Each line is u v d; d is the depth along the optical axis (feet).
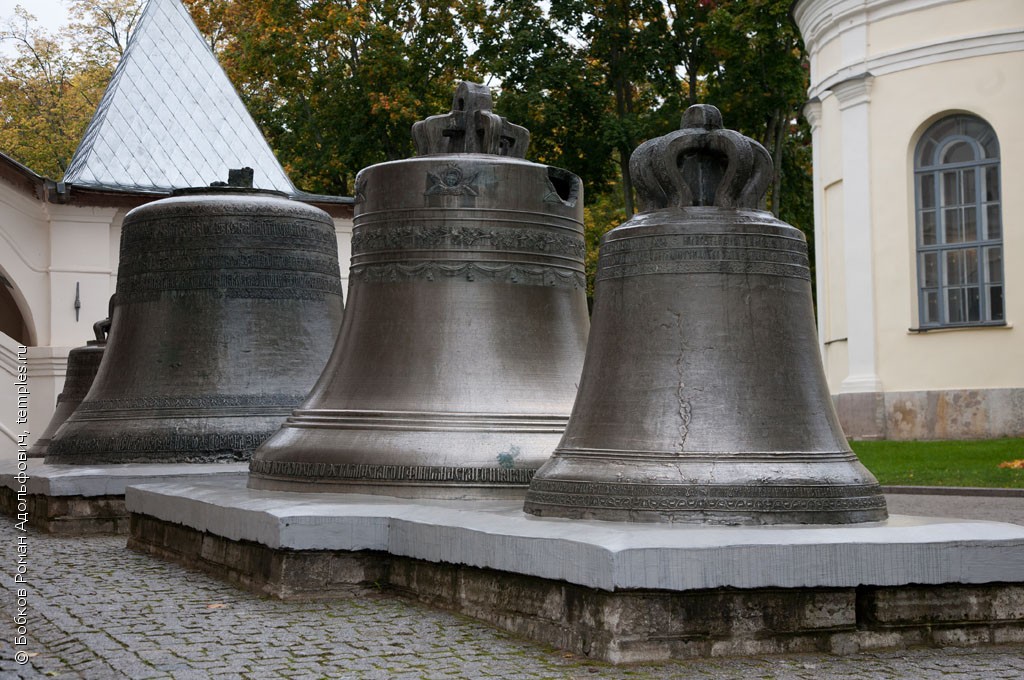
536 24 108.68
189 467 32.96
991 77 81.20
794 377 20.33
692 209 20.95
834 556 17.04
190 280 35.24
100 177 75.92
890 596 17.44
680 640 16.74
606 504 19.56
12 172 73.36
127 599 21.93
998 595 17.79
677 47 110.73
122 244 36.83
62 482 31.71
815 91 91.56
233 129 81.20
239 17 114.11
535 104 104.27
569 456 20.57
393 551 21.70
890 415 83.66
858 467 20.27
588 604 17.08
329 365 27.96
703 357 20.12
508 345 26.68
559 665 16.48
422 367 26.30
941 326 82.64
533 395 26.30
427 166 27.27
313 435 26.30
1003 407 80.12
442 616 19.85
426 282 26.99
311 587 21.68
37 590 23.00
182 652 17.57
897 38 84.53
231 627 19.30
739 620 16.94
